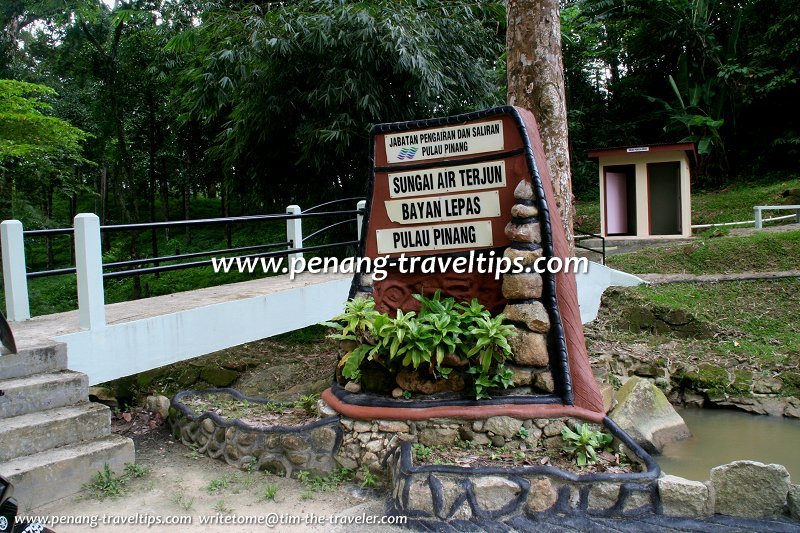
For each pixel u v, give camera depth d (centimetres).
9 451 402
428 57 966
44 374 464
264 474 470
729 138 2058
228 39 997
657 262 1141
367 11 917
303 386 774
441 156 498
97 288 514
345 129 965
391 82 1035
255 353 917
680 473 543
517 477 387
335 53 971
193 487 443
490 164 483
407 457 413
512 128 477
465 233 494
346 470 452
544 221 466
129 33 1672
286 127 1077
